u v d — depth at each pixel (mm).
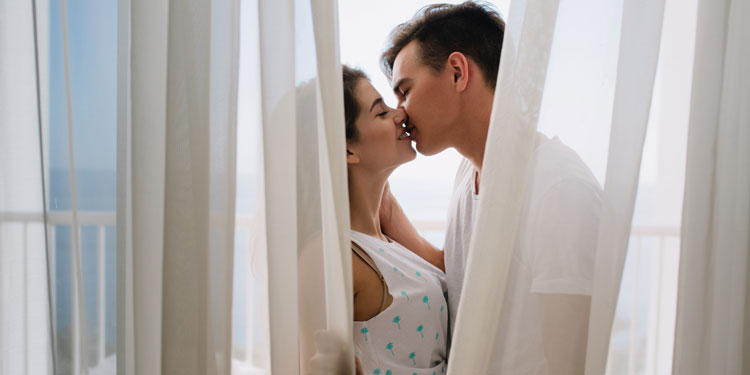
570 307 715
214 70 722
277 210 726
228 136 731
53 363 813
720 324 770
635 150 710
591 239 712
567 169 707
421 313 911
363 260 911
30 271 846
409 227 1128
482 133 980
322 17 676
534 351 714
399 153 978
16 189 832
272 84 716
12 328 846
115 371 807
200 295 726
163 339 724
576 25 703
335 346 722
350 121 933
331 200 714
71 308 809
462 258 1009
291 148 726
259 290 850
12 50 813
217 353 739
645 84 704
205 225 723
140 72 732
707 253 762
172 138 707
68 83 772
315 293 730
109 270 795
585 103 707
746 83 742
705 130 749
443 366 960
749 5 733
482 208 693
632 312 841
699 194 758
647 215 840
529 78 681
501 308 709
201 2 709
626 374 839
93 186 787
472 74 960
